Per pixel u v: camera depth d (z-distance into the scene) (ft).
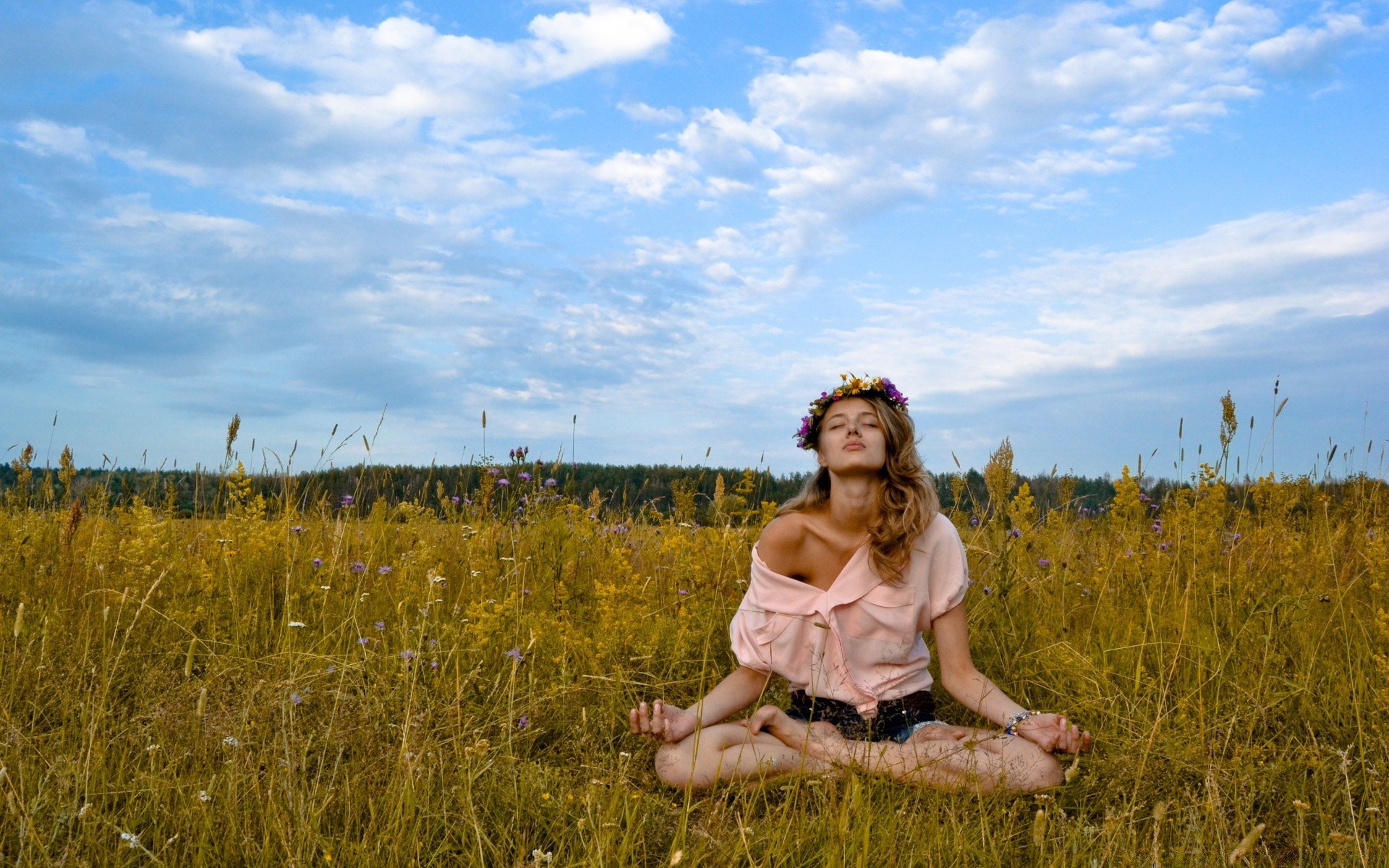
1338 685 12.27
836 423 11.97
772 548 12.47
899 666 11.96
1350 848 8.28
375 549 18.76
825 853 7.96
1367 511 21.16
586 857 7.55
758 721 10.94
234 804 8.07
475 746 9.41
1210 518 17.67
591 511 21.68
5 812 7.88
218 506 20.94
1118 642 14.14
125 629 13.34
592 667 12.85
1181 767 10.03
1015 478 16.74
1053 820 9.11
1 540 16.85
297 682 11.43
